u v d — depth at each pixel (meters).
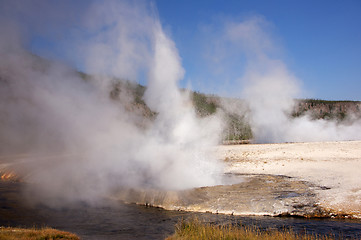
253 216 10.91
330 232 8.75
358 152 25.08
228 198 12.86
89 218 11.02
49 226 9.90
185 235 7.98
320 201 11.65
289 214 10.84
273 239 7.61
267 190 13.84
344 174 16.41
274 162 22.81
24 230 8.07
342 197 11.88
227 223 9.99
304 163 21.30
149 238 8.35
